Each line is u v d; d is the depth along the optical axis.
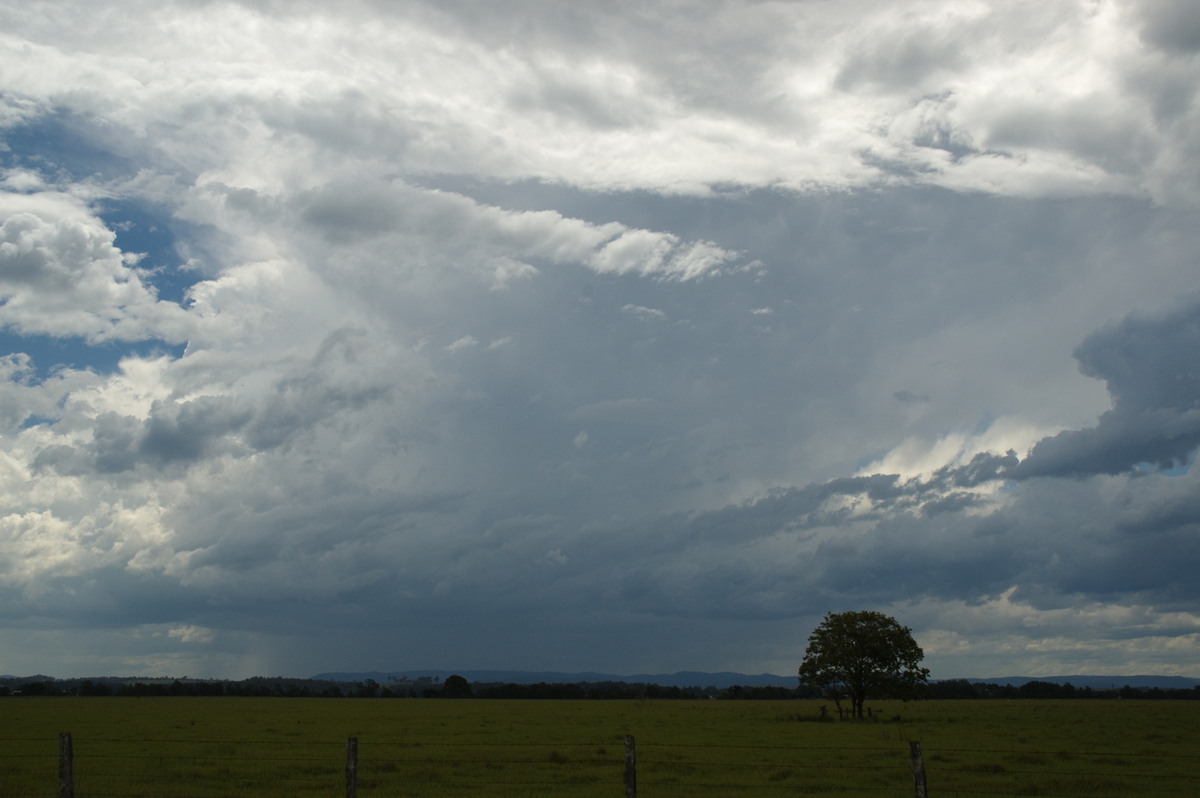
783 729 73.25
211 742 54.53
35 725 76.69
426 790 34.34
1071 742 59.19
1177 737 65.31
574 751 49.47
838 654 93.31
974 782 36.22
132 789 33.78
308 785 35.12
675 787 35.06
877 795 32.81
